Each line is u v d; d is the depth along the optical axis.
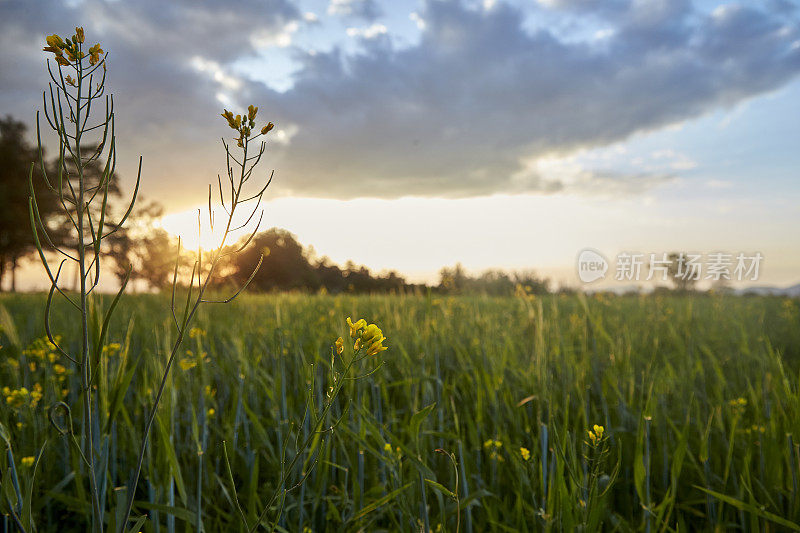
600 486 2.23
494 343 3.46
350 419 2.78
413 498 2.12
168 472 1.82
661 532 1.91
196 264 1.18
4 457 1.52
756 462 2.49
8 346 3.24
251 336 4.37
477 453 2.46
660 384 2.85
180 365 2.55
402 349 3.23
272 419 2.83
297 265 32.34
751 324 5.02
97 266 1.08
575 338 4.41
